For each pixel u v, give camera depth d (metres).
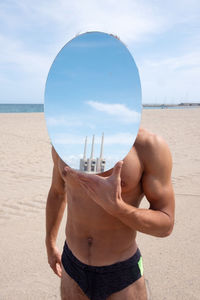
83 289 1.31
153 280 2.37
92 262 1.29
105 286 1.26
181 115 21.12
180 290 2.22
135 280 1.28
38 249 2.92
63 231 3.37
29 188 4.98
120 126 1.04
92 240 1.30
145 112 26.33
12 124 16.17
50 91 1.17
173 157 7.78
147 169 1.21
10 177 5.72
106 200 1.01
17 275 2.47
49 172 6.20
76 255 1.36
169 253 2.82
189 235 3.22
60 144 1.15
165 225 1.16
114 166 0.97
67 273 1.40
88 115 1.11
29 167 6.61
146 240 3.13
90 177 1.02
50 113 1.18
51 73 1.17
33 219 3.67
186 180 5.54
